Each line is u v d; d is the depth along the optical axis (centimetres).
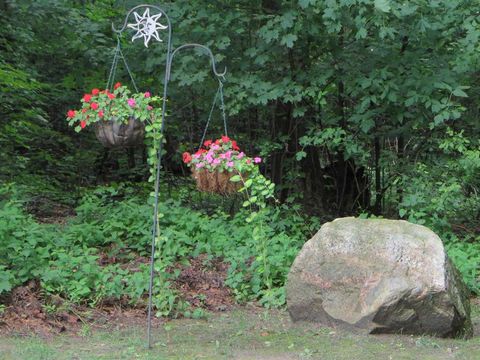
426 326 554
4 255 655
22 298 606
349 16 828
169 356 511
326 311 573
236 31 877
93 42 1124
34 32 1166
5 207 787
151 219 838
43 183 1192
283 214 990
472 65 862
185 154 587
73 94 1275
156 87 988
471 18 831
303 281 586
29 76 1125
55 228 812
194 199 1099
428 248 562
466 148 965
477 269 781
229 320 610
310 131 923
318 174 1038
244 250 746
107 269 661
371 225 584
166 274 634
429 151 983
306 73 902
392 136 955
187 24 877
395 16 834
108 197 1081
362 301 561
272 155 1024
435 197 897
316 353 518
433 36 861
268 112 1016
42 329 565
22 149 1277
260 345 539
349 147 923
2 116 1127
